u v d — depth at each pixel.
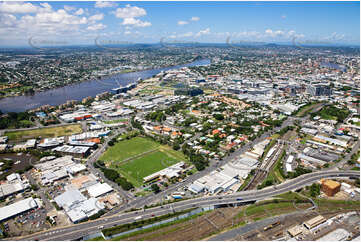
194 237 192.00
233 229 198.88
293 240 184.88
